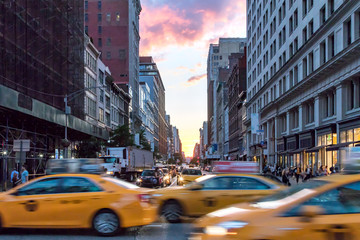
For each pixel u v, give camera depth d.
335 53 29.92
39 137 36.38
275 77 49.88
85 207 8.74
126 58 88.69
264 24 58.62
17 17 27.98
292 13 43.03
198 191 10.73
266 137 58.19
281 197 5.83
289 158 44.62
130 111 84.56
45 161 34.81
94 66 54.09
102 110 58.19
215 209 10.52
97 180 9.13
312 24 37.16
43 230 9.44
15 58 27.44
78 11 45.06
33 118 29.95
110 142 50.56
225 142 115.94
